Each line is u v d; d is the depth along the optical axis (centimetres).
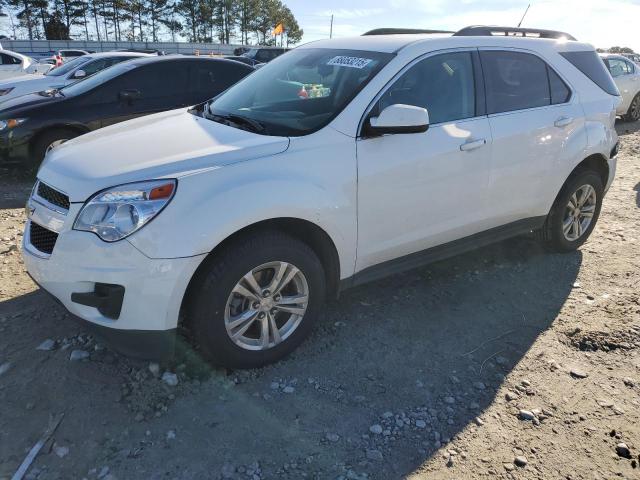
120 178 257
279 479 225
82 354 297
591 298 387
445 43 357
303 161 287
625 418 267
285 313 303
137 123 357
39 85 956
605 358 316
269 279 288
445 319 356
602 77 462
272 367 298
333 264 313
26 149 642
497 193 380
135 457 232
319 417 261
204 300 264
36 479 220
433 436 252
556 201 440
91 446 238
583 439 253
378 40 368
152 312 251
